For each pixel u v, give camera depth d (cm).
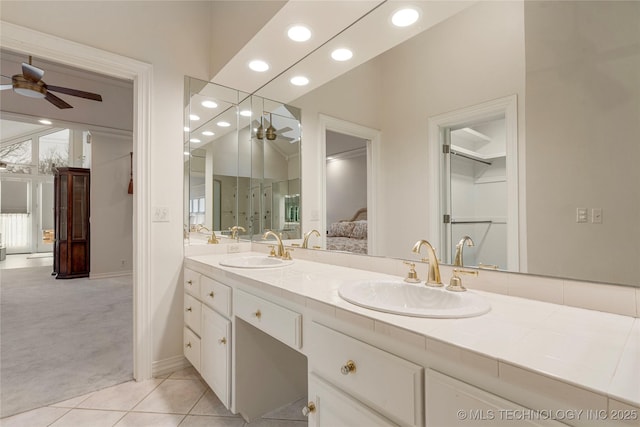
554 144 108
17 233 860
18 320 329
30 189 873
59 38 176
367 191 173
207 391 193
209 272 185
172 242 217
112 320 331
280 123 228
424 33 149
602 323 87
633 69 93
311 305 111
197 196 230
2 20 162
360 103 177
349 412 96
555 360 65
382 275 156
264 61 208
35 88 333
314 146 204
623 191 94
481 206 127
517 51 118
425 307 122
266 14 171
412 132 153
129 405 178
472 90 132
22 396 186
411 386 81
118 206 566
